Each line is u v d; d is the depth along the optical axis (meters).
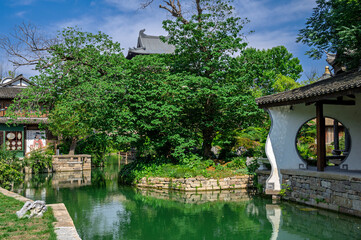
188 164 15.35
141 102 14.83
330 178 9.65
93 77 14.76
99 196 13.52
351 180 8.89
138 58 15.29
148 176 15.69
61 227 6.32
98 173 22.08
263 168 13.55
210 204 11.77
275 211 10.28
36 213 7.17
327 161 14.75
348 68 12.57
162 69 15.56
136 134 15.12
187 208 11.23
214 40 16.19
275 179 11.77
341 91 8.87
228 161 16.78
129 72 14.85
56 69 14.46
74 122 20.92
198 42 16.20
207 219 9.79
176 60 17.25
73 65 14.71
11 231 6.00
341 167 11.41
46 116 22.97
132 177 16.72
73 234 5.86
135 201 12.47
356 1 10.45
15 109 14.48
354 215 8.80
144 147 16.22
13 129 25.48
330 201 9.70
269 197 12.53
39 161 21.73
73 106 14.39
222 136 17.62
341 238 7.57
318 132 10.52
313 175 10.27
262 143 18.86
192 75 15.72
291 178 11.37
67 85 14.78
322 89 9.64
